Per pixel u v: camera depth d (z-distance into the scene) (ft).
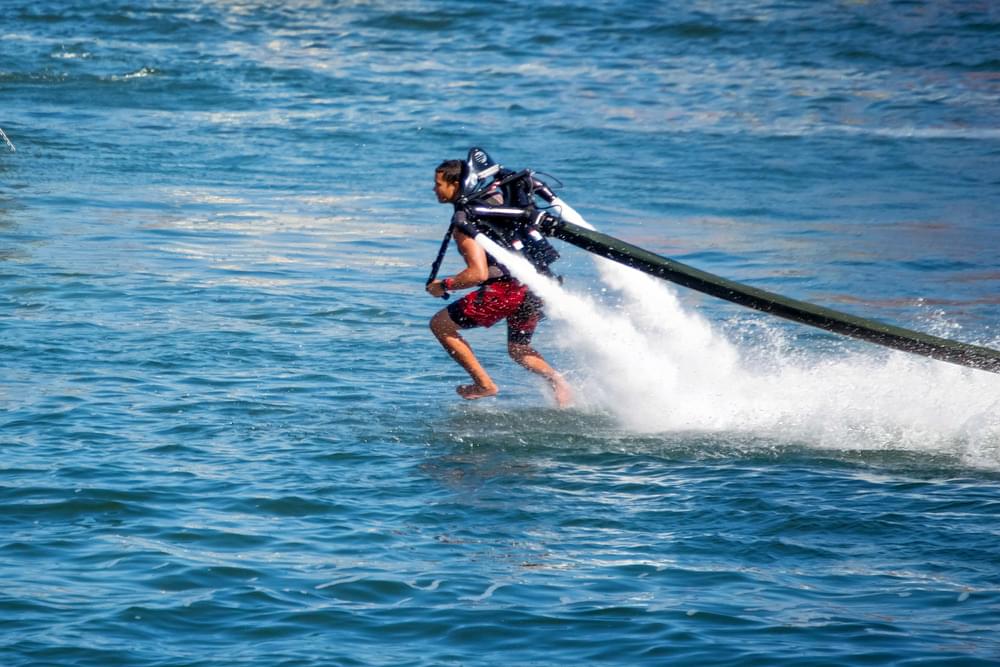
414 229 186.91
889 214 201.26
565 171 229.25
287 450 93.15
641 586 69.82
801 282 158.81
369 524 79.00
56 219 182.60
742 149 252.21
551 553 74.69
